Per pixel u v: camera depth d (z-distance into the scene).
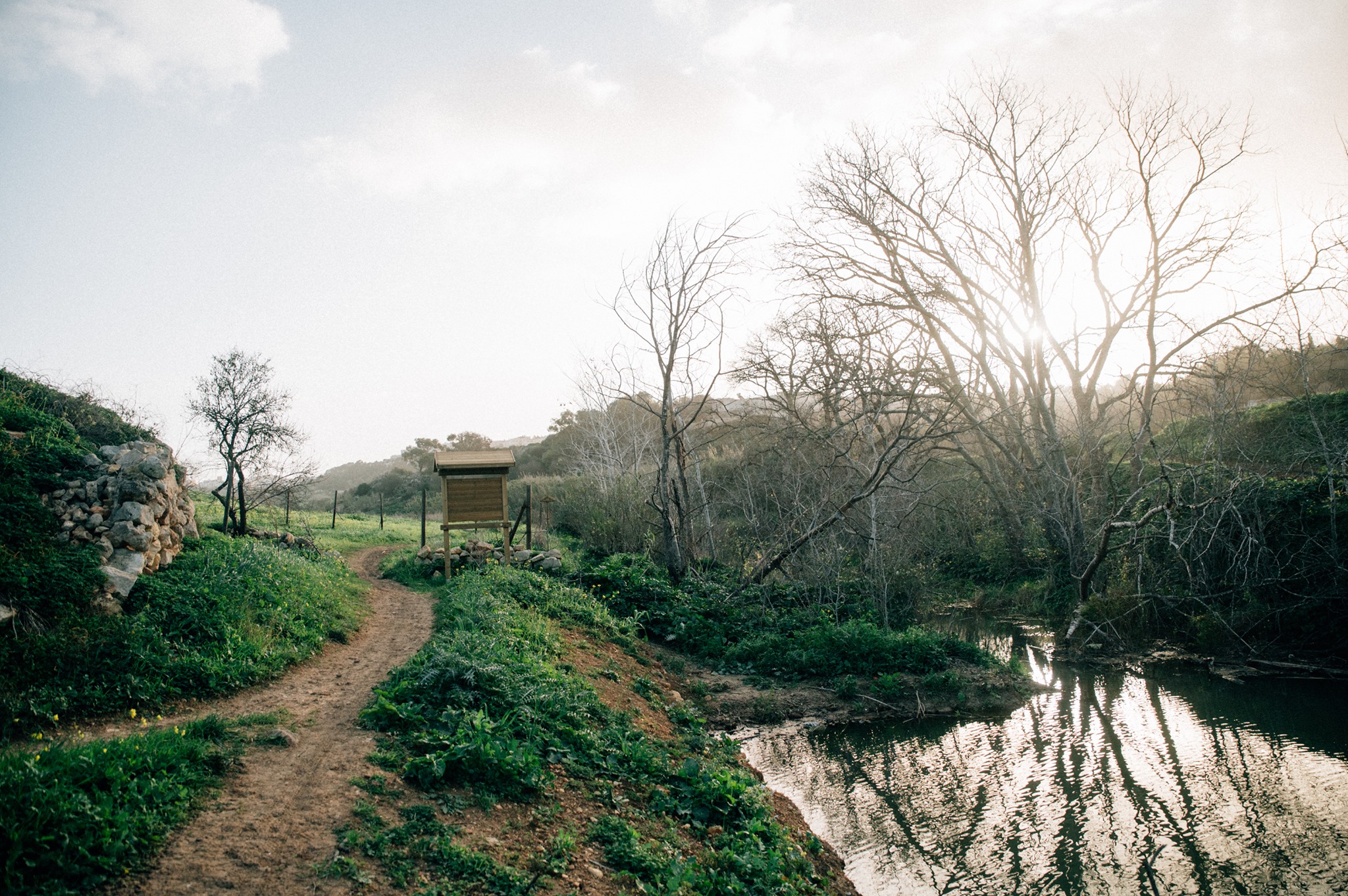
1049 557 22.91
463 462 18.05
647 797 7.68
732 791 8.09
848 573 20.64
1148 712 13.13
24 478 10.23
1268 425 22.27
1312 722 12.27
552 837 6.17
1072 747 11.59
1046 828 8.98
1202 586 17.45
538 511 33.06
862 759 11.22
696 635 16.28
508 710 8.18
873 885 7.75
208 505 25.95
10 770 4.93
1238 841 8.57
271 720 7.52
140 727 7.12
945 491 26.98
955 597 23.94
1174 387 21.70
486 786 6.60
